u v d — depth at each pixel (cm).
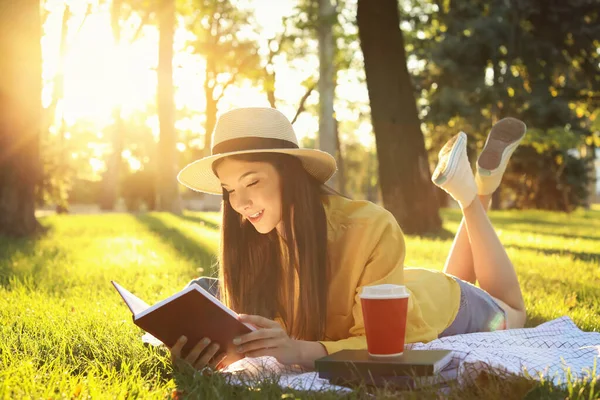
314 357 277
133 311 270
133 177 3753
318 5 2425
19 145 1273
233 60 3219
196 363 281
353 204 313
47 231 1350
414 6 2648
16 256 884
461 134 377
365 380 247
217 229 1554
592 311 474
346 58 3020
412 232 1313
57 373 285
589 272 712
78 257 888
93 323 401
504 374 246
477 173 440
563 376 254
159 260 849
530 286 606
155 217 2136
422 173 1325
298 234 297
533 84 2597
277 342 271
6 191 1268
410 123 1324
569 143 2480
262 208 296
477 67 2678
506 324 360
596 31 2173
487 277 378
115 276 678
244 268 322
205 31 3117
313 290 297
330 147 2511
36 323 403
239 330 269
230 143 294
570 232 1614
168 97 2419
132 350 328
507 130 440
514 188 3316
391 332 249
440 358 250
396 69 1323
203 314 264
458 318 333
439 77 2752
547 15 2212
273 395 246
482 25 2533
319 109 2516
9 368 286
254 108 299
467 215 383
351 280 304
